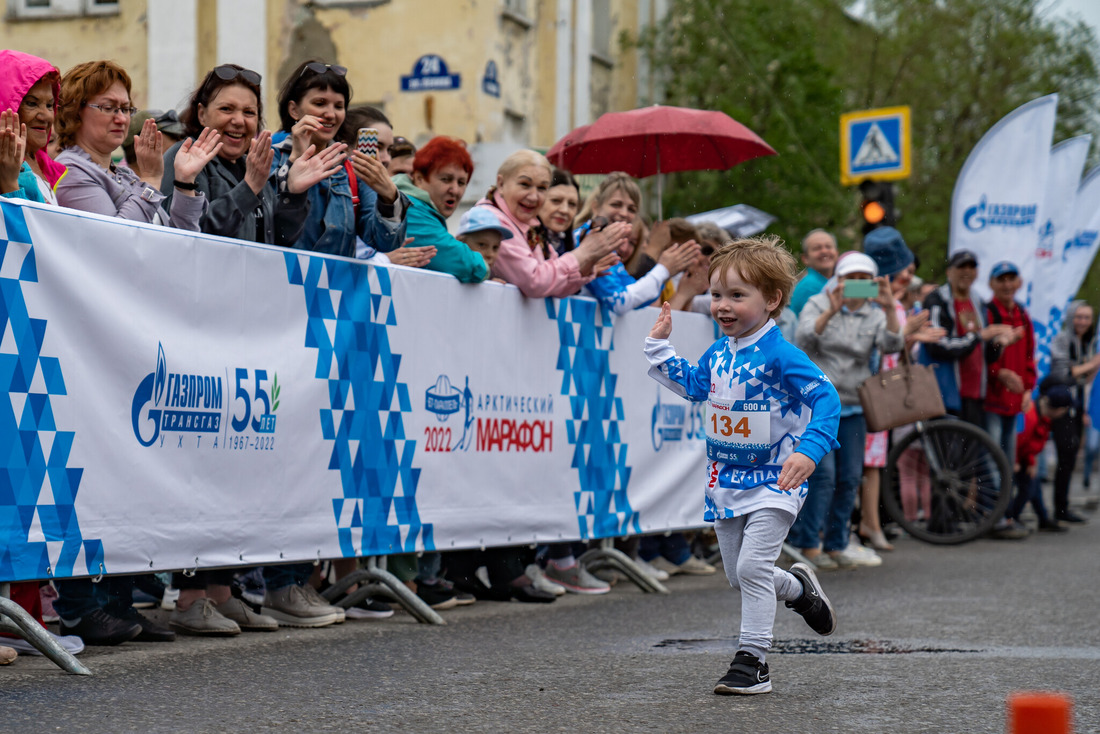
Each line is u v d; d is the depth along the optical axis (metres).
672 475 9.95
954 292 13.91
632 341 9.46
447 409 7.84
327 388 7.04
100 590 6.40
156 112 8.12
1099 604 8.52
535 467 8.55
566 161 11.89
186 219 6.47
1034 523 16.20
